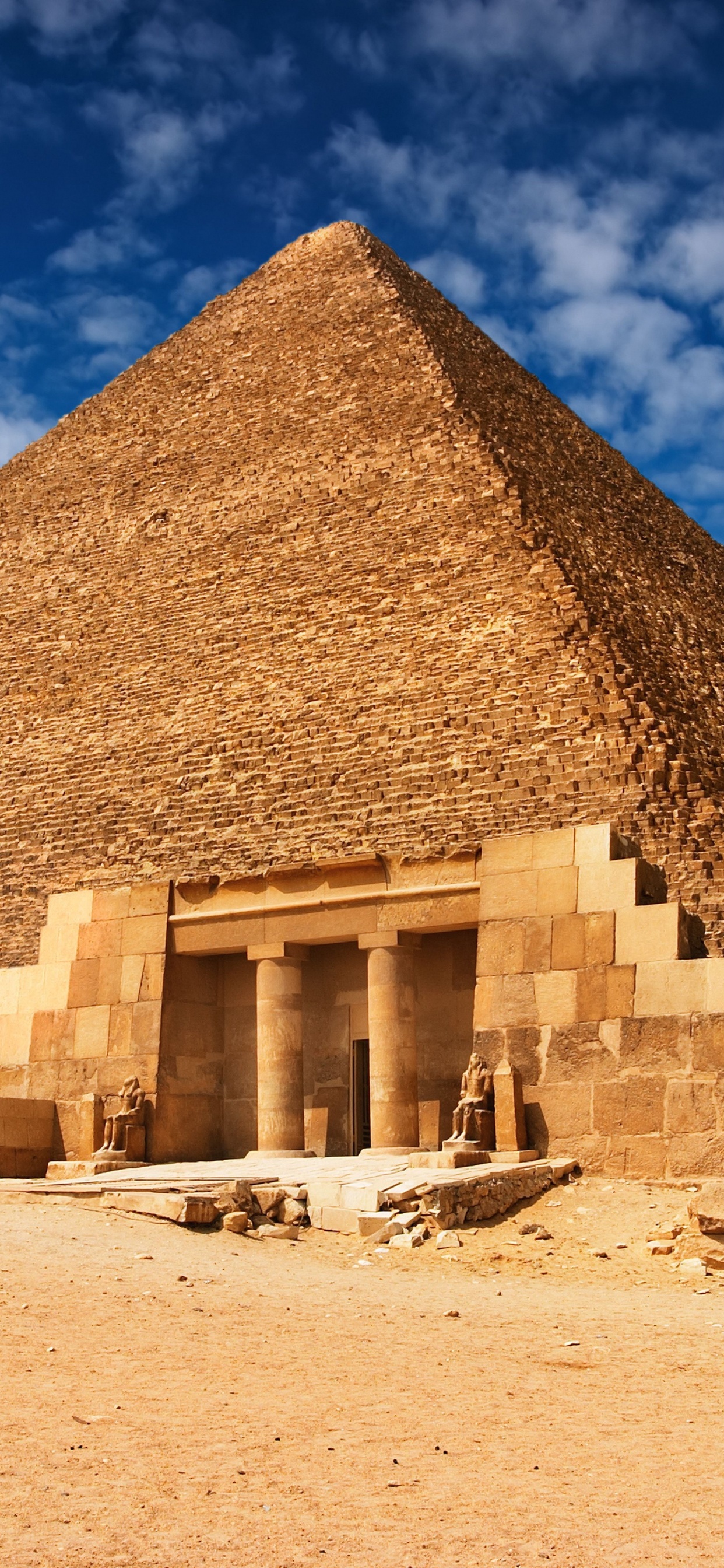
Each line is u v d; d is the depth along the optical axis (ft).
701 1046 88.48
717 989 89.20
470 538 283.59
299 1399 47.19
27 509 388.16
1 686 326.44
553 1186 88.17
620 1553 35.50
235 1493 38.47
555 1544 35.96
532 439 358.84
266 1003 109.81
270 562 313.53
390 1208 80.94
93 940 116.88
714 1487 40.34
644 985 91.66
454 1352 54.65
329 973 113.19
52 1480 38.63
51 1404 45.03
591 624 252.21
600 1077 91.66
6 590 362.33
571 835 97.45
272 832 239.09
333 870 107.76
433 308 414.62
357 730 253.65
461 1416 46.24
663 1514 38.19
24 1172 110.52
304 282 415.85
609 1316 62.08
